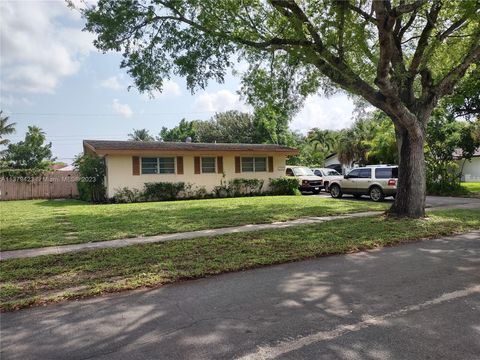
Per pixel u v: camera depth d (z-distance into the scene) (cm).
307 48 1001
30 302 483
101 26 1012
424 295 491
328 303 468
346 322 409
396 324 402
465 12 984
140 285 550
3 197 2516
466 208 1444
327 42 974
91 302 490
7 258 733
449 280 555
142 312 450
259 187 2403
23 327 413
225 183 2314
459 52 1196
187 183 2209
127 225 1100
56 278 593
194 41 1057
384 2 880
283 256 699
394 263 660
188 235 941
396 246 805
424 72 1144
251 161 2419
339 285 539
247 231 973
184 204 1731
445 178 2231
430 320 411
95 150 1955
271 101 1183
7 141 4422
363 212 1348
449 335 374
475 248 775
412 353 339
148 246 807
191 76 1091
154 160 2136
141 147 2078
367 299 480
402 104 1031
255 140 4616
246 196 2298
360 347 351
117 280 573
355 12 1000
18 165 4678
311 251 738
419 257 702
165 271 610
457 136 2219
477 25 1110
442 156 2277
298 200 1866
